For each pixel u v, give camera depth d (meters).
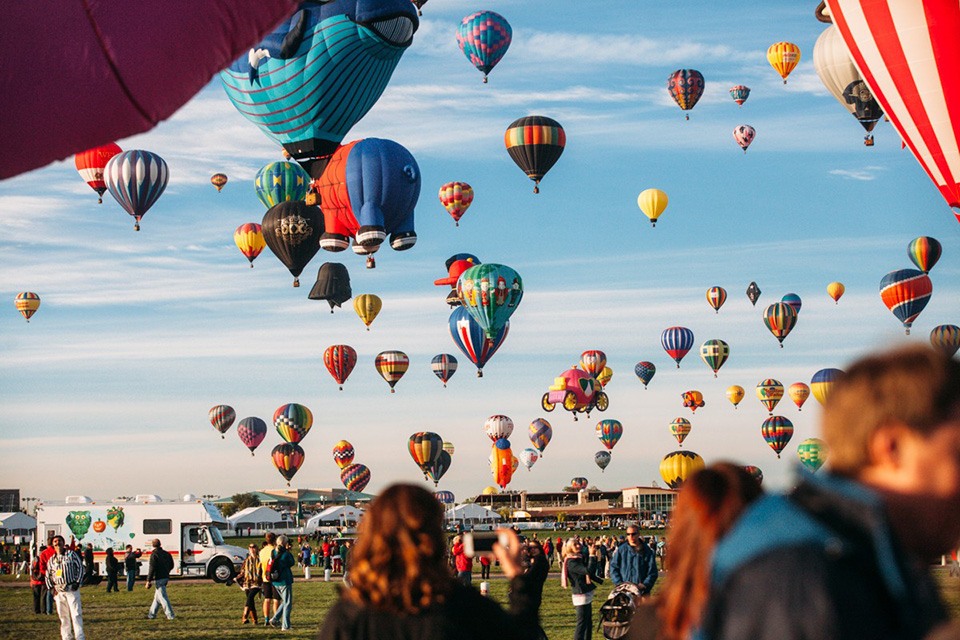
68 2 5.44
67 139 5.78
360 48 23.94
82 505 37.66
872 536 2.00
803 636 1.92
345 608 3.56
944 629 1.93
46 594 25.36
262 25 5.76
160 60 5.57
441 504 3.65
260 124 25.27
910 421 2.06
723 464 3.19
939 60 18.67
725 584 2.08
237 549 37.38
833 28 33.69
